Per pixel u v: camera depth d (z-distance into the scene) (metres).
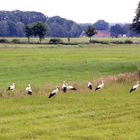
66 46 159.75
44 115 33.44
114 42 194.88
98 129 28.70
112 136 26.86
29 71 76.81
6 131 27.94
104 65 86.88
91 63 90.94
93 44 177.38
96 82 56.06
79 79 66.50
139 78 57.41
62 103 39.53
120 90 48.84
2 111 35.22
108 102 39.88
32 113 34.56
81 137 26.48
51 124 30.06
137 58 105.88
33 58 101.94
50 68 81.62
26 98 42.72
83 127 29.31
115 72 77.38
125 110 35.59
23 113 34.66
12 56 106.19
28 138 26.16
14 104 39.00
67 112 34.72
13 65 85.44
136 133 27.67
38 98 42.72
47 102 40.19
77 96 44.03
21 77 69.00
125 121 31.30
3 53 114.94
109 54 119.50
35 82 62.97
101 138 26.33
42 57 105.44
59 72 76.31
